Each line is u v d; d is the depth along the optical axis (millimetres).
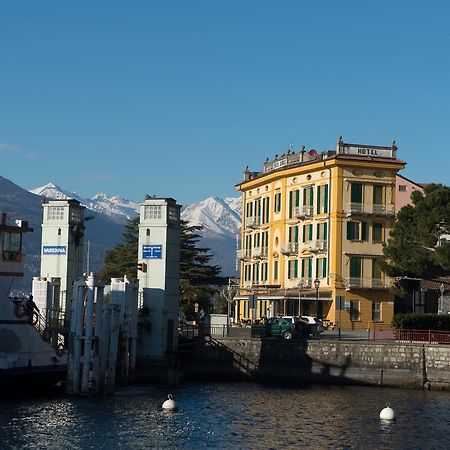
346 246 102562
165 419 51219
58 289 68750
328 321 100438
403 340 76250
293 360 74062
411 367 71938
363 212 102562
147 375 67438
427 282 100000
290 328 78875
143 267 69125
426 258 82688
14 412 51375
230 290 117625
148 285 68938
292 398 62719
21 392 58656
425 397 65312
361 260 102812
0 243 56406
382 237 103750
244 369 74188
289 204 112062
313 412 56188
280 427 50438
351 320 101562
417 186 112125
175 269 69875
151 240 69250
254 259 121875
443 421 53938
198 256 127562
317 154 111625
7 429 46531
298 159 112562
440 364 71312
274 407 57875
